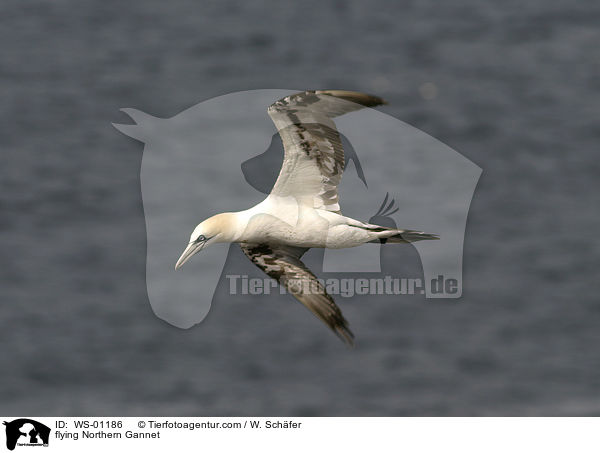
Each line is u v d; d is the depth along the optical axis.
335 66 51.78
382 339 27.27
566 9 56.88
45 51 53.53
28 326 28.45
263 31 55.91
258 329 27.56
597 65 50.03
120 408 24.64
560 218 35.31
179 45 54.41
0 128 44.38
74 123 45.09
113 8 59.19
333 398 24.84
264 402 24.67
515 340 27.62
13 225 35.41
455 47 53.31
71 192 38.16
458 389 25.30
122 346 27.23
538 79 48.69
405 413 24.25
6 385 25.62
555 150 41.28
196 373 25.97
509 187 37.78
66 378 26.08
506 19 56.19
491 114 44.94
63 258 32.69
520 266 31.70
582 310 29.23
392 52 53.19
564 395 25.17
